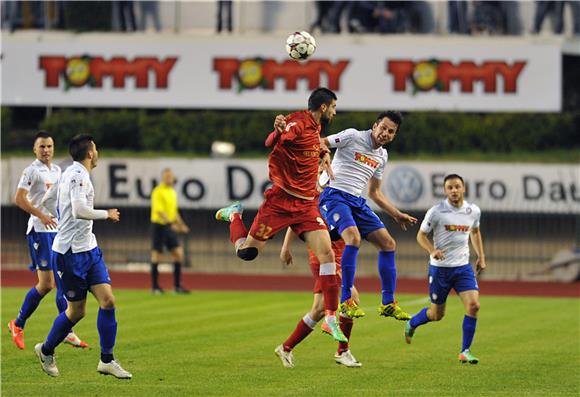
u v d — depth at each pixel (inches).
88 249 1304.1
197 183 3841.0
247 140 4210.1
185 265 3843.5
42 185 1651.1
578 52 4163.4
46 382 1309.1
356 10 4222.4
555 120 4224.9
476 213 1608.0
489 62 4146.2
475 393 1248.2
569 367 1481.3
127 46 4237.2
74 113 4347.9
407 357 1583.4
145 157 3986.2
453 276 1598.2
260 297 2768.2
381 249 1471.5
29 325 1950.1
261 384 1301.7
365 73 4163.4
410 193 3754.9
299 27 4237.2
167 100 4229.8
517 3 4210.1
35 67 4242.1
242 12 4256.9
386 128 1440.7
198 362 1496.1
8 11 4276.6
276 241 3880.4
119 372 1284.4
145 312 2267.5
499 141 4163.4
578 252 3607.3
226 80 4210.1
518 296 2982.3
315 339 1819.6
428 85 4158.5
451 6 4202.8
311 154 1327.5
